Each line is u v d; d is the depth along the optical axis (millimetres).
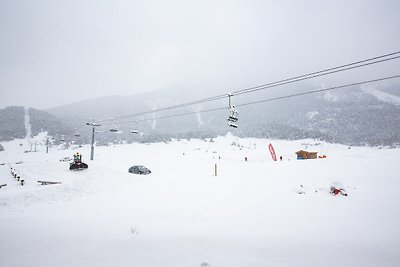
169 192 19500
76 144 183625
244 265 8031
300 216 13406
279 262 8273
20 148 169500
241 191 19469
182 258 8430
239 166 44312
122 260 8258
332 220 12836
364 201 16844
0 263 8016
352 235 10734
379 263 8375
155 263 8102
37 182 25266
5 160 89125
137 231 10672
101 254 8633
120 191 20547
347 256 8797
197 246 9320
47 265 7918
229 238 10070
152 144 158125
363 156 49281
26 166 37906
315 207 15250
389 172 28297
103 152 101750
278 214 13703
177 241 9703
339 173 29062
